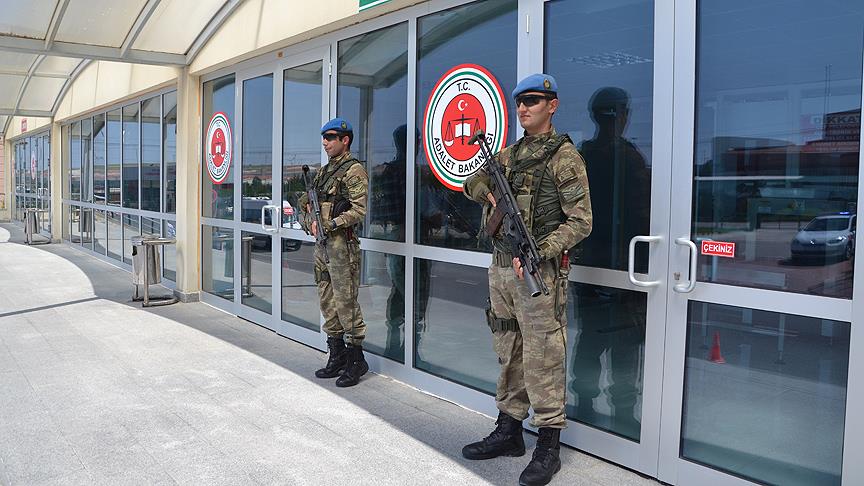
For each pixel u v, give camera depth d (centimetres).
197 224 803
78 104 1236
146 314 728
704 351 309
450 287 445
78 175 1352
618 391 347
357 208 457
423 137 459
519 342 344
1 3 607
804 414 277
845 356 263
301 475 332
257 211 675
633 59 334
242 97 691
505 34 398
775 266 283
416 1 454
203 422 404
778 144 281
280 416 414
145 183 991
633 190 335
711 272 304
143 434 384
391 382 487
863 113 254
